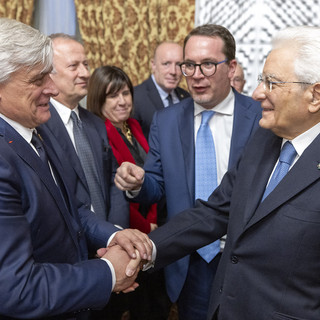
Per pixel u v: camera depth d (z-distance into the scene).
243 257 1.38
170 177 2.06
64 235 1.41
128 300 2.60
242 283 1.37
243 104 2.08
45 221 1.32
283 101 1.28
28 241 1.19
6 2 4.71
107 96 2.77
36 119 1.36
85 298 1.25
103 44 4.71
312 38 1.24
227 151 2.05
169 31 4.63
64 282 1.22
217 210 1.71
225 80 2.02
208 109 2.09
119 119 2.81
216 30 2.00
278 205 1.29
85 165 2.09
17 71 1.24
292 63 1.25
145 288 2.68
